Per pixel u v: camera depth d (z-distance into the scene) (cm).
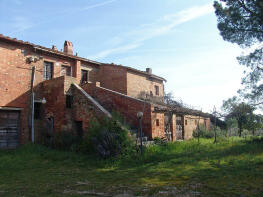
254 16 1257
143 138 1202
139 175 724
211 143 1462
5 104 1272
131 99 1363
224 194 511
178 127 1755
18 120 1344
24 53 1380
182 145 1277
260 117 1783
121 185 611
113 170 813
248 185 577
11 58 1316
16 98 1322
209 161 905
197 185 588
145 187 584
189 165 845
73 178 705
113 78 1880
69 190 571
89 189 579
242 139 1730
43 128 1384
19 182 662
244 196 494
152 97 1942
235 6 1343
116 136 974
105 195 525
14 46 1335
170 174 721
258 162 843
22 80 1359
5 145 1276
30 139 1345
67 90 1316
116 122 1053
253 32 1374
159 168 813
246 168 764
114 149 946
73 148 1130
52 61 1546
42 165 922
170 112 1454
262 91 1458
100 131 1006
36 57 1440
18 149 1202
